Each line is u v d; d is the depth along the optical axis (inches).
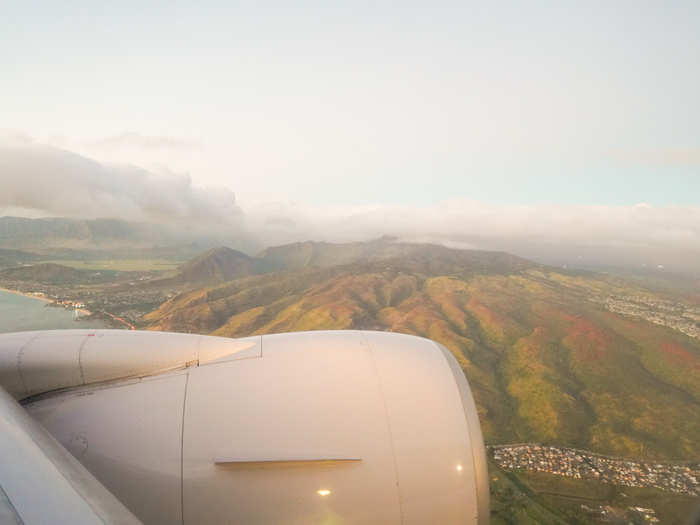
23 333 221.5
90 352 204.4
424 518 172.2
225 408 183.6
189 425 177.2
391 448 178.5
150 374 201.9
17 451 94.6
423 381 203.3
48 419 183.0
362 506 168.2
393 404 191.6
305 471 169.8
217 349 214.5
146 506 161.8
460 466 180.5
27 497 72.2
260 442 173.3
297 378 198.4
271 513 163.3
